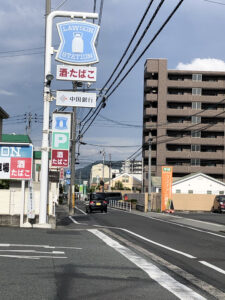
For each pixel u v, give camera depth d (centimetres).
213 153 7006
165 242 1398
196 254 1115
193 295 625
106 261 909
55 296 577
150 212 3959
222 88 7012
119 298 582
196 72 7038
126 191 8981
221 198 4419
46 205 1711
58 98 1755
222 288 696
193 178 6075
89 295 592
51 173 2220
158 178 6731
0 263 823
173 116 7044
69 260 896
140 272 797
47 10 1767
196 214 3831
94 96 1777
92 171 15300
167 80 7000
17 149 1653
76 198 11200
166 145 7050
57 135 1767
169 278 753
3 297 563
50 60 1744
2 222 1702
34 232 1501
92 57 1750
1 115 2745
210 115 6975
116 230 1805
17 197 1736
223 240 1538
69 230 1661
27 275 716
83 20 1759
